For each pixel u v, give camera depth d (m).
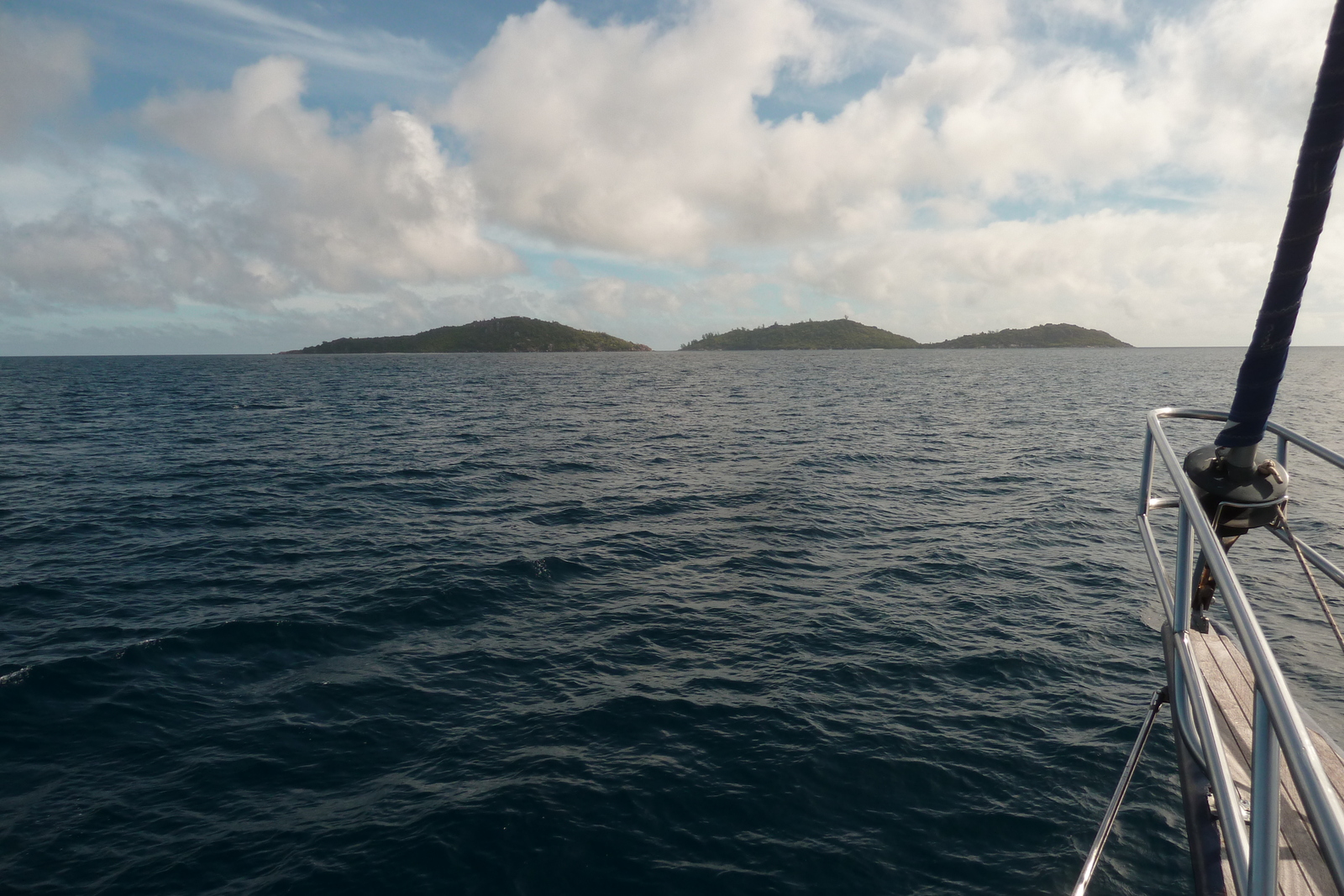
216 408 57.09
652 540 18.58
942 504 23.02
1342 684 11.09
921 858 7.57
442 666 11.41
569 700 10.43
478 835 7.71
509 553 17.14
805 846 7.70
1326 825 2.06
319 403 63.00
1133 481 26.95
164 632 12.30
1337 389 79.44
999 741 9.50
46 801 8.05
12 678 10.57
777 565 16.59
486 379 114.50
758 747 9.31
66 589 14.49
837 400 69.56
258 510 21.38
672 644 12.30
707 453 34.12
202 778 8.53
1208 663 5.50
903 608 13.97
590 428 44.38
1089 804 8.34
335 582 14.97
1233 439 4.46
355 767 8.84
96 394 74.12
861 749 9.29
